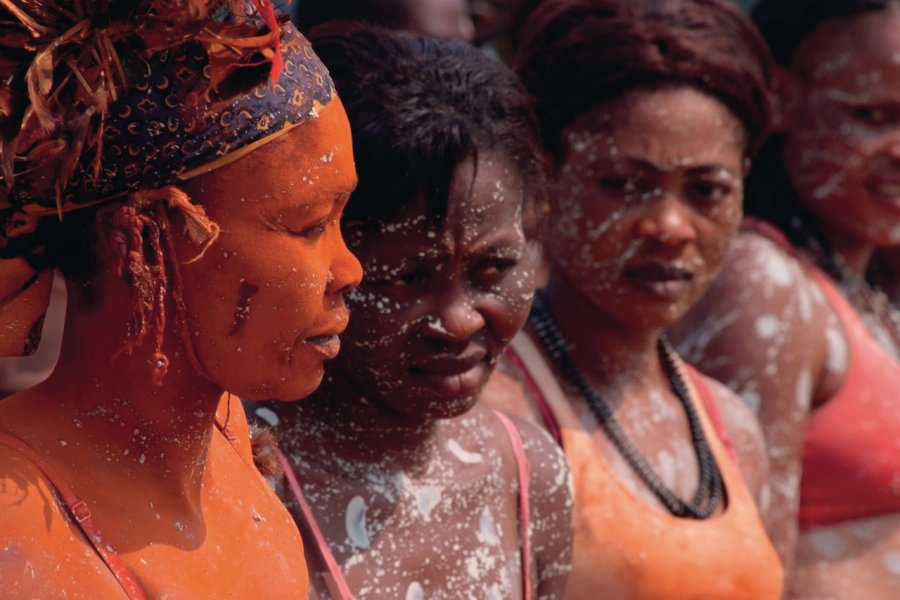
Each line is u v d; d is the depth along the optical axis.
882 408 8.66
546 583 5.72
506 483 5.44
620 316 6.77
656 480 6.68
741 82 6.67
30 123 3.18
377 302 4.79
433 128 4.63
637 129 6.57
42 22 3.20
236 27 3.31
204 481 3.82
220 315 3.49
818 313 8.56
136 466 3.61
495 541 5.28
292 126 3.43
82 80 3.19
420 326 4.80
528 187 4.94
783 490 8.23
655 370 7.15
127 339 3.46
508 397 6.50
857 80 8.84
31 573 3.15
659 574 6.24
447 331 4.76
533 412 6.56
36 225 3.38
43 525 3.24
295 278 3.50
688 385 7.31
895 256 10.40
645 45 6.54
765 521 7.54
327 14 9.05
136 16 3.22
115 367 3.54
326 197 3.52
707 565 6.34
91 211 3.38
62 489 3.37
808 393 8.43
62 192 3.28
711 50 6.59
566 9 6.79
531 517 5.58
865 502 8.66
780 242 8.75
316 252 3.55
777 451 8.23
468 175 4.68
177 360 3.57
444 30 9.09
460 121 4.68
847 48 8.87
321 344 3.68
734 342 8.22
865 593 8.59
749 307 8.27
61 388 3.56
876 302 9.51
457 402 4.90
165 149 3.30
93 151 3.26
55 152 3.19
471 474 5.30
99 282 3.46
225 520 3.83
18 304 3.52
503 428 5.58
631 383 6.97
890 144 8.81
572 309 6.90
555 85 6.70
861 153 8.84
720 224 6.78
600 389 6.89
